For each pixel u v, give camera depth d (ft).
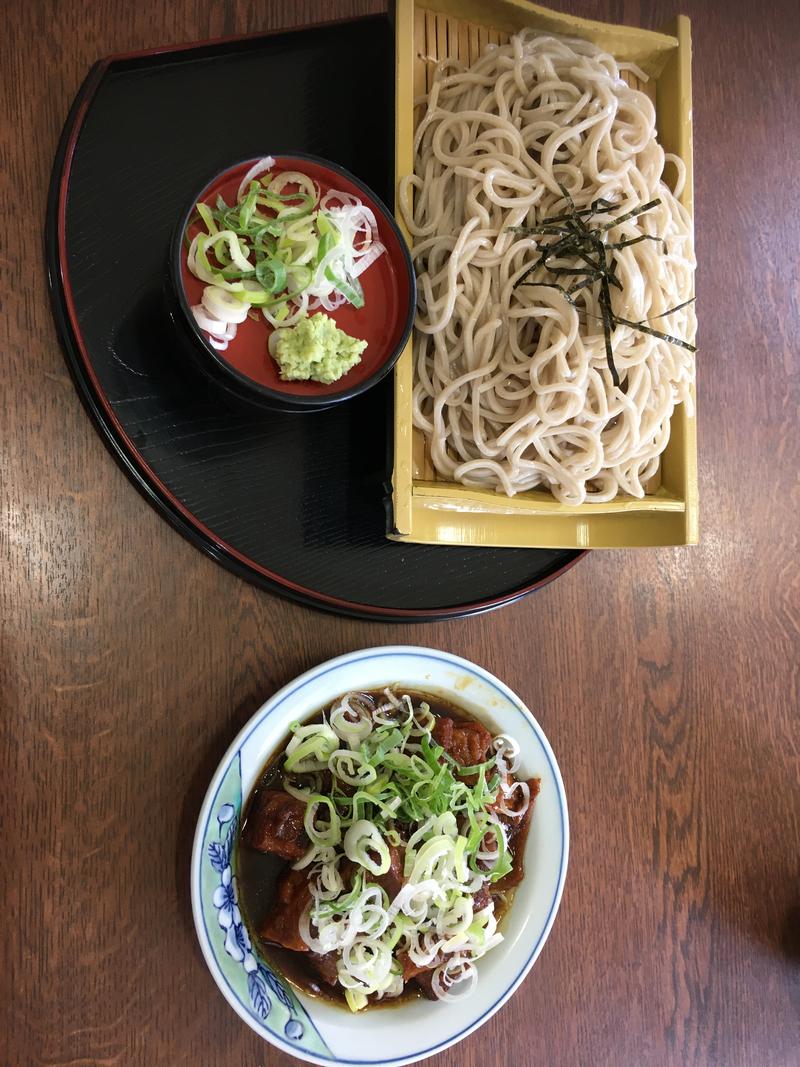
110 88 1.04
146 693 1.06
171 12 1.12
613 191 1.16
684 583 1.40
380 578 1.15
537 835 1.14
